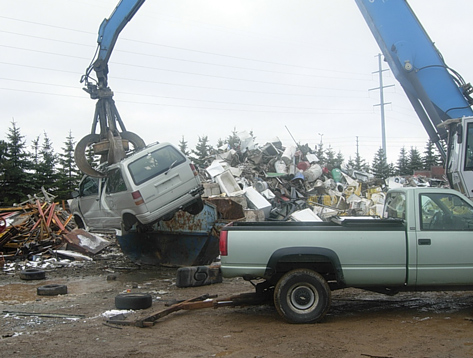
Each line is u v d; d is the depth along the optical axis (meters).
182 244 11.34
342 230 6.05
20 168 39.38
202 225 10.87
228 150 24.72
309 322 5.98
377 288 6.29
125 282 9.62
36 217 14.25
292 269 6.19
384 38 11.05
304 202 20.03
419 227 6.07
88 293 8.47
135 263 12.20
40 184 41.12
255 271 6.05
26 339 5.48
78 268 11.62
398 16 11.04
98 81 12.45
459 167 8.88
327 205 21.33
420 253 6.00
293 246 6.02
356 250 6.00
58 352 4.97
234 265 6.09
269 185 21.39
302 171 23.19
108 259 13.02
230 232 6.15
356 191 23.98
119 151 11.55
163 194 10.02
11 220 13.93
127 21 12.56
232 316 6.57
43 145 44.56
